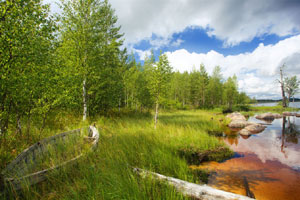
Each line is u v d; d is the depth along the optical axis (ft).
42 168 11.91
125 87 54.34
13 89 14.07
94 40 35.65
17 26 13.33
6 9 12.55
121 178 10.96
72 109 36.52
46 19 15.48
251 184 13.41
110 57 44.24
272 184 13.41
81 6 33.94
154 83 35.04
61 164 11.46
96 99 37.96
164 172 13.91
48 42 16.92
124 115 50.42
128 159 15.61
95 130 23.73
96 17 35.88
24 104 16.79
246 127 43.29
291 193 12.00
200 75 130.00
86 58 34.47
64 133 19.90
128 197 8.85
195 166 17.22
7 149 14.05
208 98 147.95
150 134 26.22
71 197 9.36
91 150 15.38
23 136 17.99
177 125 36.99
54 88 18.56
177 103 120.16
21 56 13.87
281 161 19.13
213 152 21.52
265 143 28.22
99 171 12.23
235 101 151.74
